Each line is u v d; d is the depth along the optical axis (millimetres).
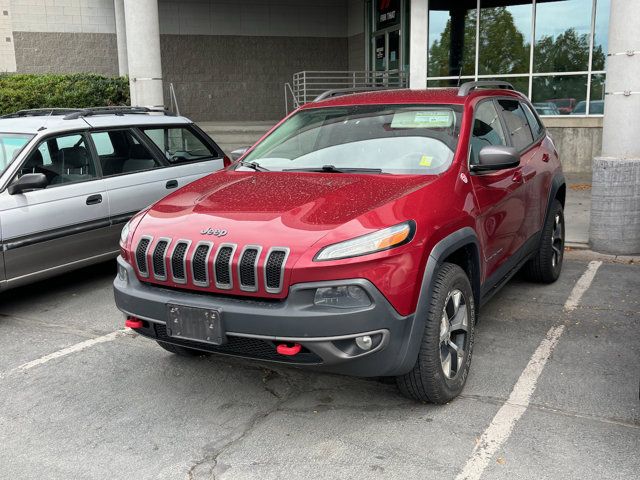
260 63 17781
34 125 5926
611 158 6805
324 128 4613
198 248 3338
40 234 5500
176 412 3699
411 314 3238
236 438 3391
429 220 3406
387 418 3541
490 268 4262
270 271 3150
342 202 3480
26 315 5512
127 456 3244
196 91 17531
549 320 4988
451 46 13883
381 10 16188
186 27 17219
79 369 4332
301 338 3080
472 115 4348
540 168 5266
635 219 6848
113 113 6727
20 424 3598
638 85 6594
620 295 5570
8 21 15898
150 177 6566
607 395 3740
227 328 3223
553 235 5754
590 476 2955
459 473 3006
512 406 3631
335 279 3070
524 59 13328
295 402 3775
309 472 3053
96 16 16453
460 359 3717
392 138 4281
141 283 3619
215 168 7375
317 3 17859
